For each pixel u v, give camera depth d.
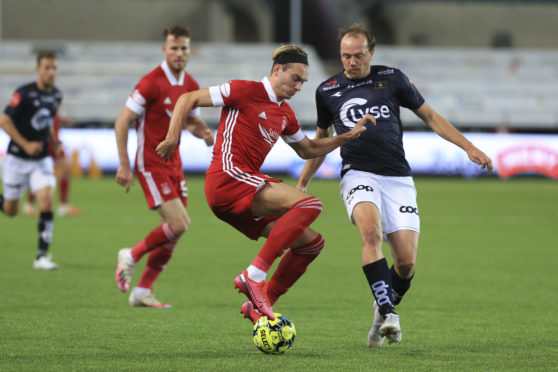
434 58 144.12
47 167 33.47
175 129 18.70
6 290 27.53
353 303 25.98
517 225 53.62
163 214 24.80
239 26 151.00
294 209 18.58
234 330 21.23
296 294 27.75
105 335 20.28
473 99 130.88
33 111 32.56
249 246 41.94
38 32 150.62
